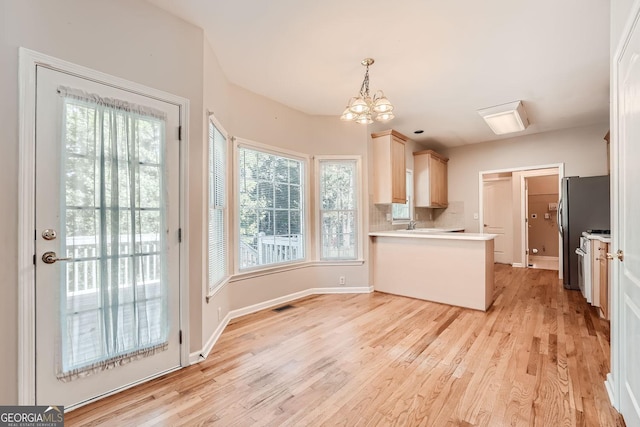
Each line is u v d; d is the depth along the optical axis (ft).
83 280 5.60
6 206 4.85
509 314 10.46
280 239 12.17
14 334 4.90
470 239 10.95
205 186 7.80
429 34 7.65
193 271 7.31
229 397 5.81
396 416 5.22
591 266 11.09
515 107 12.00
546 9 6.63
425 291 12.26
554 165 15.94
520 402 5.54
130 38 6.28
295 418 5.20
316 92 11.19
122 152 6.09
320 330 9.16
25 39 5.03
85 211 5.62
